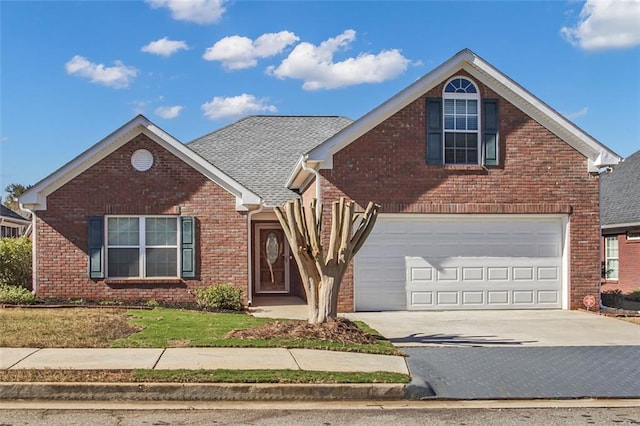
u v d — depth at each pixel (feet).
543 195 59.41
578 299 59.62
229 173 73.56
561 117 59.00
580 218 59.82
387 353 37.22
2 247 65.51
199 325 44.45
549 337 45.19
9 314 48.44
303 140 81.97
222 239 60.34
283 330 40.63
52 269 59.00
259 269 72.95
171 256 60.18
